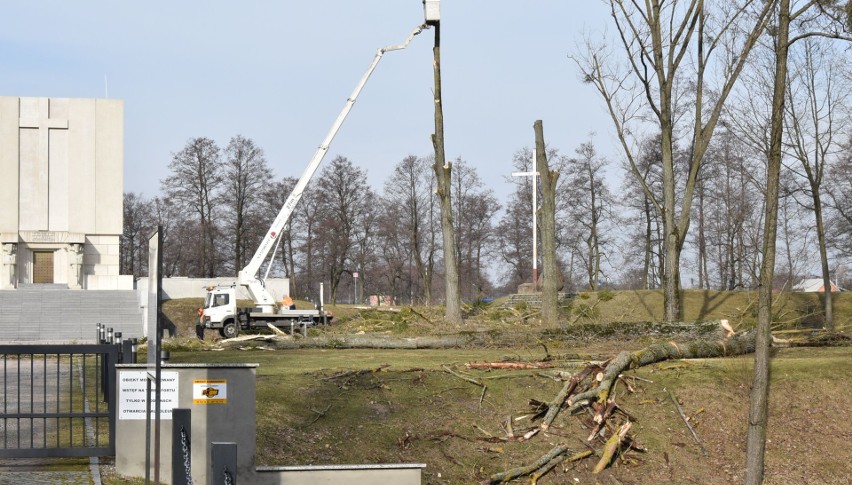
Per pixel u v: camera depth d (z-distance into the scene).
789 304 59.47
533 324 48.25
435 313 55.44
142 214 140.00
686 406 30.80
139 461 20.16
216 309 66.38
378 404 28.61
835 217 74.31
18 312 87.50
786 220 81.56
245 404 20.44
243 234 118.81
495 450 27.16
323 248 115.50
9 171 105.56
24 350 20.59
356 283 132.00
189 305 97.94
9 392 30.58
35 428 24.27
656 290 63.84
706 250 93.44
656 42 49.84
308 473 20.05
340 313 90.00
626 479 26.91
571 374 31.75
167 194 118.50
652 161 89.50
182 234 119.38
